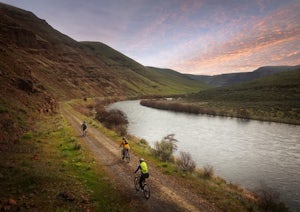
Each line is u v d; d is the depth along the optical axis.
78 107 65.81
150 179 14.16
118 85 175.88
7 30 107.75
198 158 27.67
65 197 9.58
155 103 98.31
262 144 35.78
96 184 12.11
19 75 40.44
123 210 9.58
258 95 106.19
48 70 103.81
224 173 22.52
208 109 80.62
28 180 10.23
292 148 33.38
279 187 19.30
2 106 23.42
